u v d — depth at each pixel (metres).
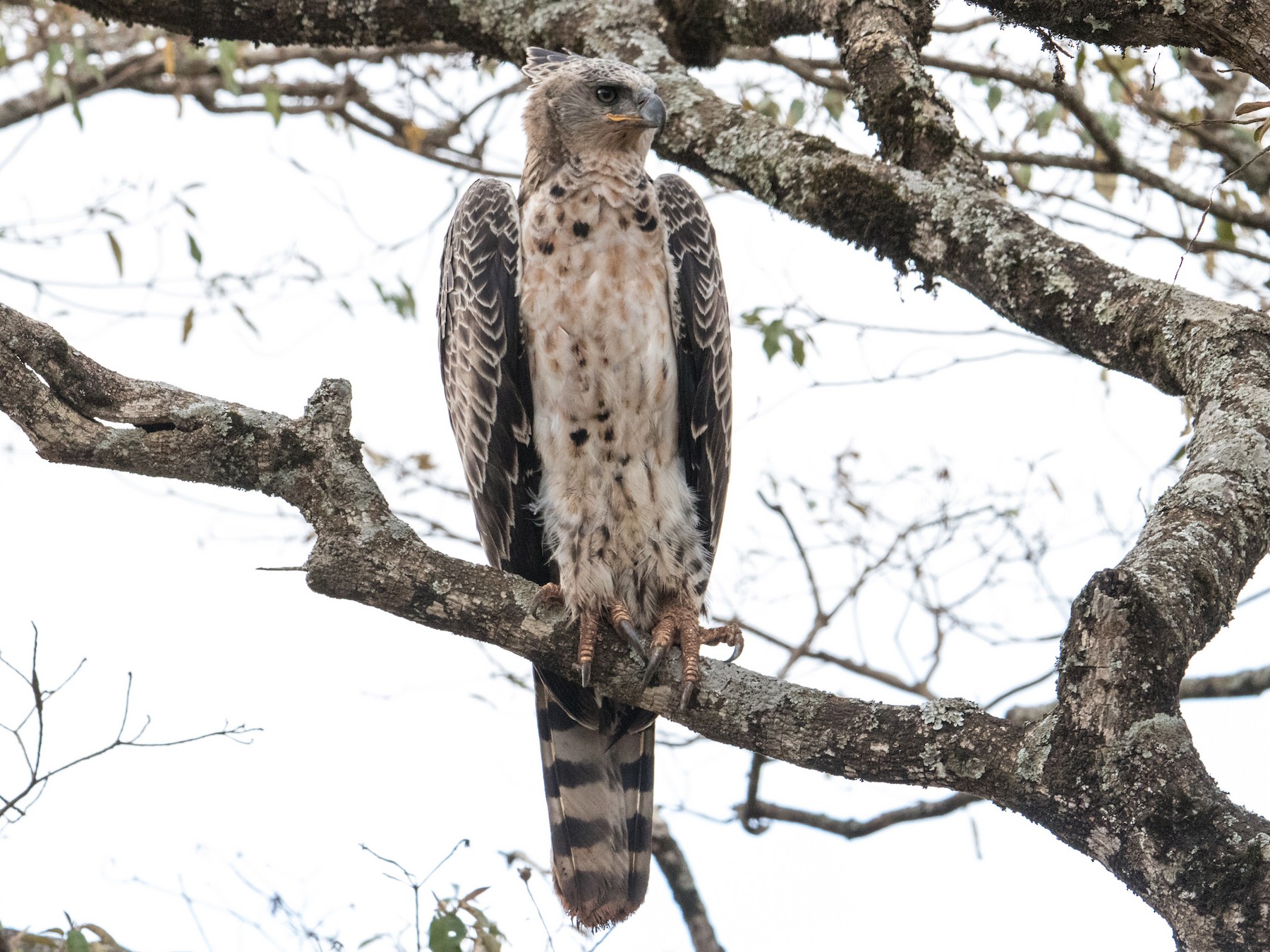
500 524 9.59
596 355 8.93
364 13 10.51
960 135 8.63
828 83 13.65
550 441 9.12
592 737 9.03
